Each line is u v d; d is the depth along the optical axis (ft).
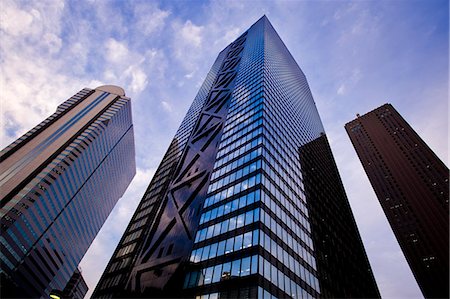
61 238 344.28
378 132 535.19
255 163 143.43
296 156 204.54
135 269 157.58
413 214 409.08
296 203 158.40
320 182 252.83
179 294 110.73
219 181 156.76
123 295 147.84
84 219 407.64
